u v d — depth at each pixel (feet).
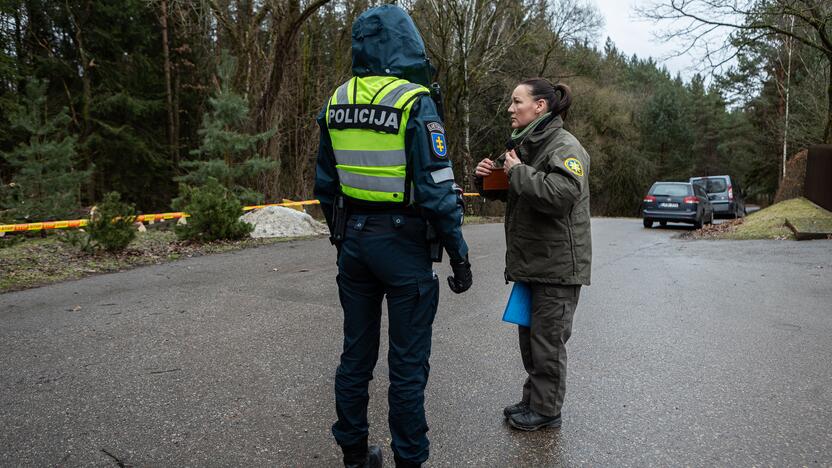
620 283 22.34
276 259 27.58
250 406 10.46
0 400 10.64
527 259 9.39
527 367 10.09
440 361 12.95
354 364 8.07
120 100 68.18
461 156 79.87
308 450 8.91
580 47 115.75
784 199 56.90
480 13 74.49
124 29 71.46
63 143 41.88
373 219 7.71
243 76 54.54
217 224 32.96
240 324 15.79
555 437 9.39
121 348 13.67
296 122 77.10
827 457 8.66
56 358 12.96
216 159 44.16
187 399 10.75
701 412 10.28
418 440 7.83
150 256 27.71
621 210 138.21
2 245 28.78
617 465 8.50
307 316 16.69
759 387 11.40
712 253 30.66
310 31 80.69
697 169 207.41
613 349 13.84
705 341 14.47
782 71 92.58
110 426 9.63
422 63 7.86
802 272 23.99
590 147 120.37
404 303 7.70
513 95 9.68
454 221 7.49
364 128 7.50
